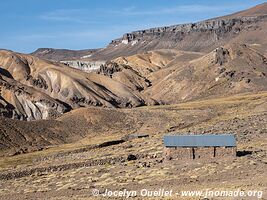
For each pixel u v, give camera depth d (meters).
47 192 66.75
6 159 117.44
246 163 68.81
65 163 91.38
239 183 57.44
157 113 172.00
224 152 73.81
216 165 69.38
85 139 154.50
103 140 135.12
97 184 67.25
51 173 84.94
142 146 101.69
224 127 108.38
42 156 113.81
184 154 74.81
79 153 108.06
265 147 84.19
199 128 114.75
